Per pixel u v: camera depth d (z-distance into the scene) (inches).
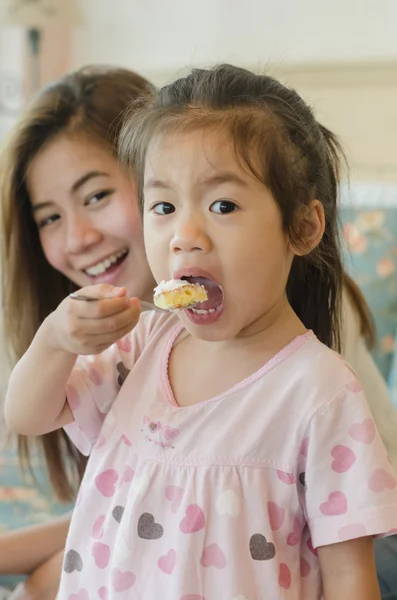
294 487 29.4
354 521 28.3
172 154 29.1
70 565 33.2
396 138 84.5
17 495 61.7
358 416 29.0
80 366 35.4
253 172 28.7
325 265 36.0
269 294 29.7
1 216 50.5
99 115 47.3
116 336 30.0
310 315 37.1
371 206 70.6
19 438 53.6
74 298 30.1
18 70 105.3
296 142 30.8
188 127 29.1
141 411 32.7
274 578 29.0
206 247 28.6
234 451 29.8
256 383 30.6
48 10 96.0
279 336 31.5
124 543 30.6
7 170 48.8
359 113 85.6
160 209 30.1
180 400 32.3
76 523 33.3
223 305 29.3
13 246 50.5
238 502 29.4
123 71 51.4
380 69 83.7
